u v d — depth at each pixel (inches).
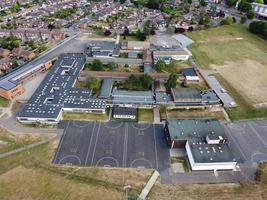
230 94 5428.2
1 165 3764.8
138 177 3636.8
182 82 5866.1
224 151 3826.3
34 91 5467.5
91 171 3710.6
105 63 6515.8
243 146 4195.4
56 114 4616.1
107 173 3686.0
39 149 4060.0
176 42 7849.4
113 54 6929.1
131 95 5236.2
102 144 4188.0
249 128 4569.4
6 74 5959.6
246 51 7293.3
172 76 5423.2
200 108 5024.6
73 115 4793.3
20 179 3548.2
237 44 7736.2
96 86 5452.8
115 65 6378.0
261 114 4877.0
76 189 3422.7
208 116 4857.3
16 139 4237.2
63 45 7568.9
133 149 4114.2
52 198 3299.7
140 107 5049.2
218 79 5944.9
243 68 6417.3
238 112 4943.4
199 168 3713.1
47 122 4581.7
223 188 3506.4
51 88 5334.6
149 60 6648.6
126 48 7342.5
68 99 5019.7
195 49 7381.9
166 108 4977.9
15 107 4995.1
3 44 7249.0
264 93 5477.4
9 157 3905.0
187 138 4028.1
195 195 3398.1
